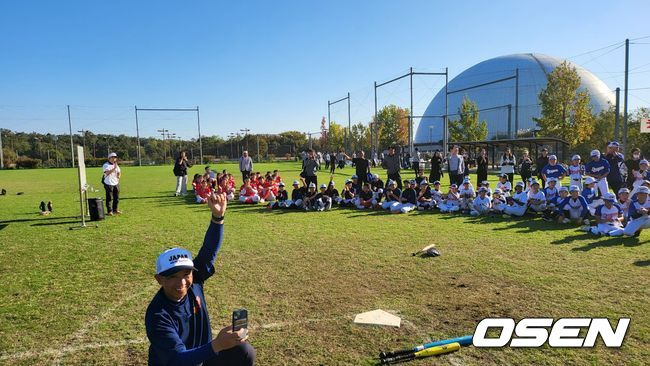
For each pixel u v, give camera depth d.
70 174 37.97
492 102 72.31
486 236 8.54
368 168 14.84
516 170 28.58
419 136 84.50
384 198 14.41
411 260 6.73
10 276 6.22
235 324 2.22
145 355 3.82
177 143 97.31
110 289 5.59
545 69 72.12
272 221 10.93
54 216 12.24
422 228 9.58
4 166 56.81
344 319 4.49
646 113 36.19
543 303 4.78
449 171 15.43
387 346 3.89
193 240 8.68
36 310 4.89
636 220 8.13
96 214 11.27
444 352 3.71
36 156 82.19
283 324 4.38
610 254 6.91
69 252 7.70
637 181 10.77
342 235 8.88
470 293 5.16
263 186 15.67
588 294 5.02
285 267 6.47
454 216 11.38
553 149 34.47
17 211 13.41
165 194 18.72
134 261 7.02
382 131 65.19
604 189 11.05
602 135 36.84
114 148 90.44
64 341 4.10
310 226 10.06
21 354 3.84
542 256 6.84
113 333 4.27
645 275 5.71
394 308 4.76
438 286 5.45
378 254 7.16
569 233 8.75
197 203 15.27
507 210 11.20
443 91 83.69
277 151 90.31
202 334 2.61
